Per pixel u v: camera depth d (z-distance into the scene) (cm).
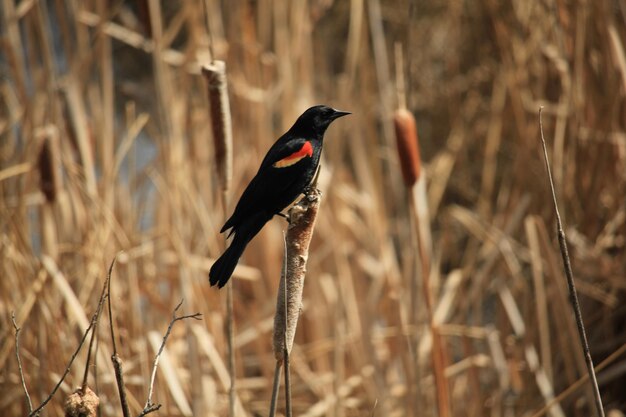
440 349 877
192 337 925
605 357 1066
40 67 1121
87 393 522
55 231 1006
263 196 801
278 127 1402
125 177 1395
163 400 905
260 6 1238
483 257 1243
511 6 1274
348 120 1274
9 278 935
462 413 1113
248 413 1063
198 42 1191
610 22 1073
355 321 1159
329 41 1673
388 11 1642
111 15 1119
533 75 1237
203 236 1140
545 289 1098
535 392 1066
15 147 1113
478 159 1549
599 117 1091
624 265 1055
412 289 950
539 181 1147
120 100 1619
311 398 1144
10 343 895
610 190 1086
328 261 1227
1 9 1188
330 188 1224
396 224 1541
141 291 1052
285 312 538
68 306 902
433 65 1639
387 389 1077
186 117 1232
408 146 845
